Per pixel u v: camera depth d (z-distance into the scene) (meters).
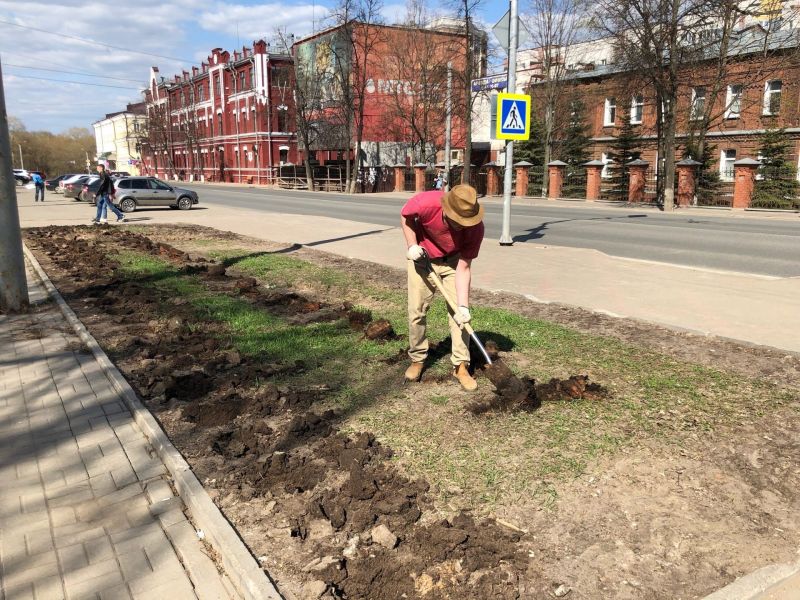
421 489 3.25
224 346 5.75
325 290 8.52
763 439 3.79
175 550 2.82
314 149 53.41
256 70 60.38
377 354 5.47
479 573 2.63
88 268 10.17
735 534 2.89
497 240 14.14
